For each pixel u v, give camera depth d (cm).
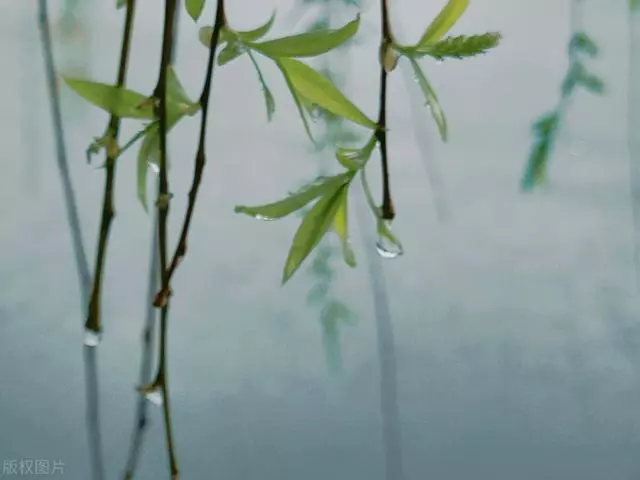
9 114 68
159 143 59
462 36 59
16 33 68
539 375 71
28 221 69
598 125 70
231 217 69
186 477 69
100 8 68
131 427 69
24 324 69
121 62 60
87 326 60
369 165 69
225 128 69
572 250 70
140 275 69
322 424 70
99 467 69
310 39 59
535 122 69
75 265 69
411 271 70
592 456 71
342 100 59
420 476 70
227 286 70
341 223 60
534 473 70
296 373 70
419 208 70
